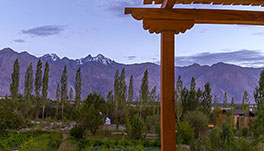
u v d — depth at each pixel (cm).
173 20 327
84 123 1597
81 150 1151
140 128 1581
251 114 2906
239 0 320
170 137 318
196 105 2403
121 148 1248
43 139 1308
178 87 2280
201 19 331
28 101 3309
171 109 321
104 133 1867
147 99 3481
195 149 698
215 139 668
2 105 2795
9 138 1379
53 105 3909
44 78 3547
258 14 337
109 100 3781
